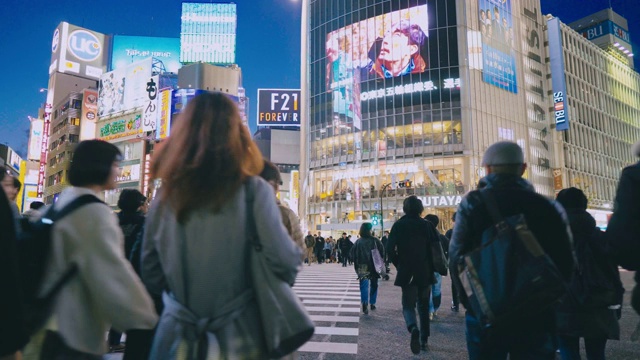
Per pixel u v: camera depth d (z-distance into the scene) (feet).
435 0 169.07
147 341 10.96
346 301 32.40
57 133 232.12
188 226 5.07
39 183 228.84
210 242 5.03
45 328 5.63
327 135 184.65
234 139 5.42
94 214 5.90
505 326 6.93
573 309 10.89
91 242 5.74
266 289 5.15
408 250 17.19
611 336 10.77
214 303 5.01
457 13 165.78
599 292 10.67
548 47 200.54
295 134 278.87
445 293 36.17
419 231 17.46
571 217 11.45
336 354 16.93
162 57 281.54
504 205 7.25
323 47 191.83
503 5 182.80
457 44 164.04
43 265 5.68
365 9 181.16
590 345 11.22
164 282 5.67
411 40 170.40
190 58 281.13
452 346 17.76
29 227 5.98
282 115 275.18
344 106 181.27
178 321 5.03
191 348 4.85
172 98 174.09
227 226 5.08
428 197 154.92
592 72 234.17
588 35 307.78
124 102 194.90
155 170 5.56
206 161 5.14
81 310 5.80
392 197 162.50
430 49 167.32
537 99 190.29
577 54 225.15
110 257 5.75
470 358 7.75
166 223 5.26
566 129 191.21
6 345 4.79
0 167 12.43
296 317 5.21
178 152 5.33
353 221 168.55
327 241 100.83
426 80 166.30
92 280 5.63
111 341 17.30
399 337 19.77
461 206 7.86
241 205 5.18
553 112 195.00
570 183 196.75
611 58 254.68
